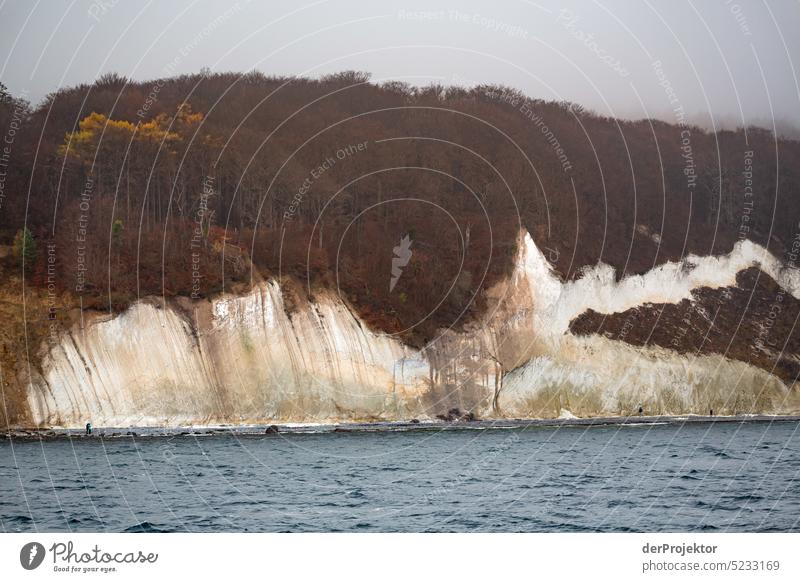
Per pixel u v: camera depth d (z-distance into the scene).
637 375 87.25
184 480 46.97
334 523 35.78
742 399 91.19
